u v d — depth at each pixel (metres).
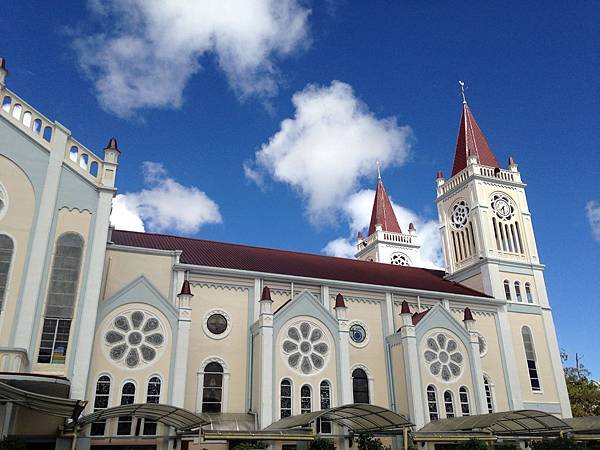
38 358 27.33
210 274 39.38
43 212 29.72
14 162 30.08
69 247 29.91
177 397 31.42
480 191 57.38
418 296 46.19
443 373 40.69
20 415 27.92
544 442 35.84
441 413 39.22
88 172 31.83
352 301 43.81
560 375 50.62
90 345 28.38
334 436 35.19
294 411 35.09
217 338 37.62
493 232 55.78
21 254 28.59
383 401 40.62
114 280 36.41
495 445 35.09
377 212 80.25
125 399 30.69
